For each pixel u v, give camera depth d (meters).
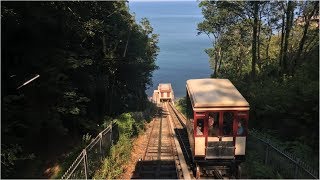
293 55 30.14
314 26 30.00
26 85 14.58
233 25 44.34
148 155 19.69
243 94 25.42
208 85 17.50
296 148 14.54
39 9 14.25
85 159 13.81
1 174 12.88
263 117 20.81
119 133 21.48
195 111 15.10
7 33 14.23
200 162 15.32
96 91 26.30
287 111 17.88
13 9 13.16
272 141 16.19
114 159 17.23
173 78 157.88
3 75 14.07
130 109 39.12
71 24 17.22
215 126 15.25
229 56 55.88
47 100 15.66
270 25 31.62
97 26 20.83
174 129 28.75
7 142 12.91
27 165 14.57
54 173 14.62
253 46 29.72
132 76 36.16
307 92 16.36
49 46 16.08
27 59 15.02
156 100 78.62
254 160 15.51
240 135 15.20
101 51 26.08
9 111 13.22
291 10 26.67
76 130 20.23
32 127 14.89
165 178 15.59
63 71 17.64
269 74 30.81
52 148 16.75
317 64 18.88
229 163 15.34
